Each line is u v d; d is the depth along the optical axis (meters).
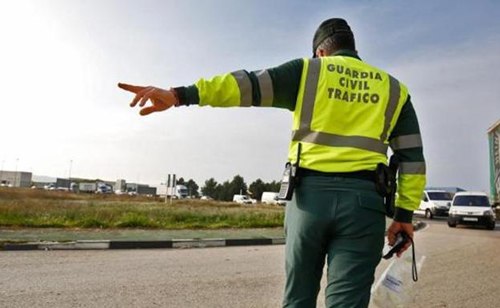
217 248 10.16
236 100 1.87
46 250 8.85
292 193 1.91
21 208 15.98
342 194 1.83
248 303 4.81
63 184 122.50
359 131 1.91
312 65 1.99
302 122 1.94
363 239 1.82
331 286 1.84
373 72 2.05
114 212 16.27
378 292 2.50
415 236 14.09
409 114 2.08
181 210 20.25
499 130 24.17
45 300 4.68
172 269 6.85
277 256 8.69
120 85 1.84
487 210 18.41
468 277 6.64
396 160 2.07
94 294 5.01
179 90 1.84
